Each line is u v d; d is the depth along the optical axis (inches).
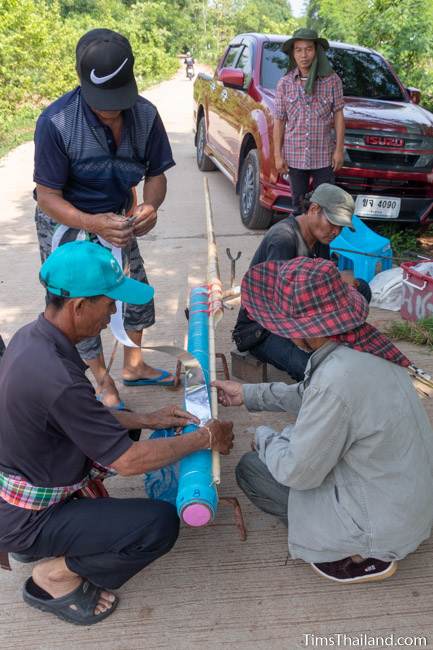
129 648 82.1
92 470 85.3
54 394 70.1
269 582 92.5
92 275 71.2
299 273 74.2
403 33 417.7
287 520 95.5
